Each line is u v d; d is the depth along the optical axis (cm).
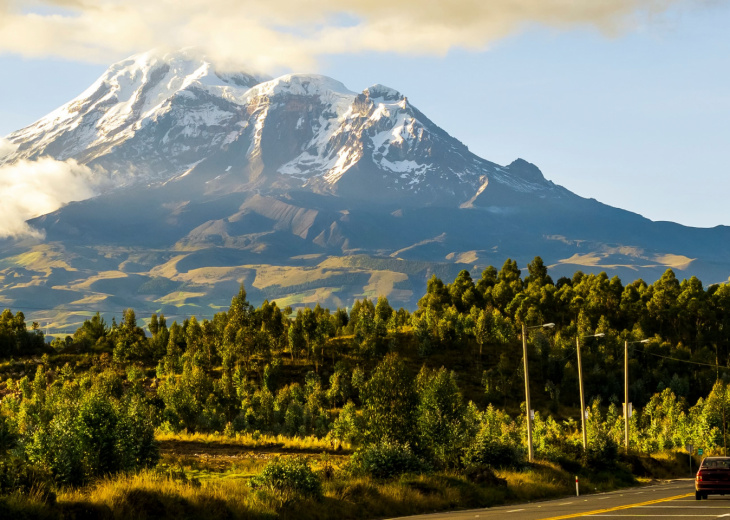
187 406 13538
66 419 4881
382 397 7938
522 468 6500
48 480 3766
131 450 4962
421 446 7631
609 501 4800
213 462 8262
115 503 3506
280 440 11988
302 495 4262
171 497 3666
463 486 5338
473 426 9550
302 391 16688
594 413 15300
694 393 19288
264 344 19450
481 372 19188
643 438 13400
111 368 19362
